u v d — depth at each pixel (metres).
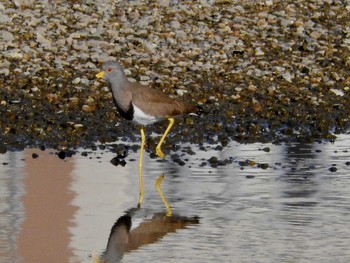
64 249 13.04
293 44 24.08
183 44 23.56
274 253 12.88
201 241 13.33
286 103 20.77
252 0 26.67
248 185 15.80
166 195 15.25
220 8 26.00
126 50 23.16
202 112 20.00
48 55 22.59
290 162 17.17
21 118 19.27
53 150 17.78
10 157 17.27
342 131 19.44
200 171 16.59
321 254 12.84
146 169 16.69
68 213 14.39
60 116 19.48
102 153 17.62
